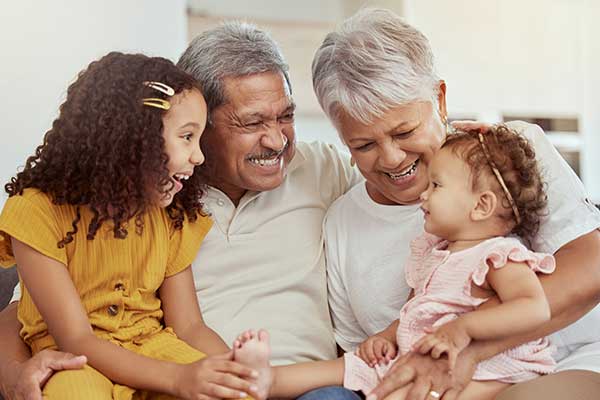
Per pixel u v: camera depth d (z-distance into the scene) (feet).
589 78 15.40
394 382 4.02
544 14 14.93
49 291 4.24
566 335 4.70
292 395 4.50
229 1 12.64
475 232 4.57
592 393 3.86
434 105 4.91
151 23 9.67
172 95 4.42
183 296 4.86
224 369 3.89
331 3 13.62
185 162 4.49
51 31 8.64
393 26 4.88
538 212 4.59
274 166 5.16
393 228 5.19
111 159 4.32
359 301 5.24
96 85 4.45
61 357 4.03
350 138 4.93
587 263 4.44
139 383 4.04
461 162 4.57
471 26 14.17
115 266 4.50
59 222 4.36
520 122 5.14
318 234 5.50
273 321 5.17
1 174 8.19
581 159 15.30
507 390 4.04
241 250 5.26
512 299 4.14
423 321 4.44
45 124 8.55
